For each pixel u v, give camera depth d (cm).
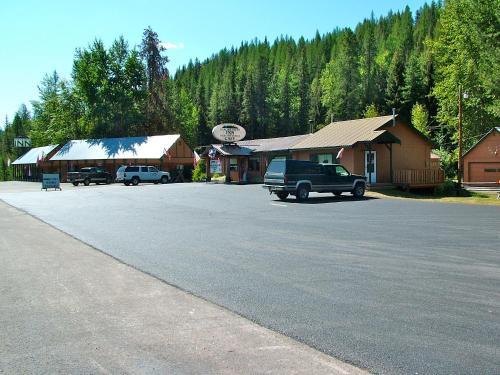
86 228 1576
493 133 4134
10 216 1989
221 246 1187
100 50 7181
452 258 1009
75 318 640
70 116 7825
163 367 479
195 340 555
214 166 4647
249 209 2088
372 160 3341
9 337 569
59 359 502
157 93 7569
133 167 4803
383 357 499
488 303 683
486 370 464
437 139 6081
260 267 945
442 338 550
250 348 529
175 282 837
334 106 8750
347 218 1738
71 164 6588
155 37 7600
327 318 628
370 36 9556
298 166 2512
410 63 8119
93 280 857
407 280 824
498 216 1758
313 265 955
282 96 9762
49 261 1036
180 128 7981
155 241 1283
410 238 1276
